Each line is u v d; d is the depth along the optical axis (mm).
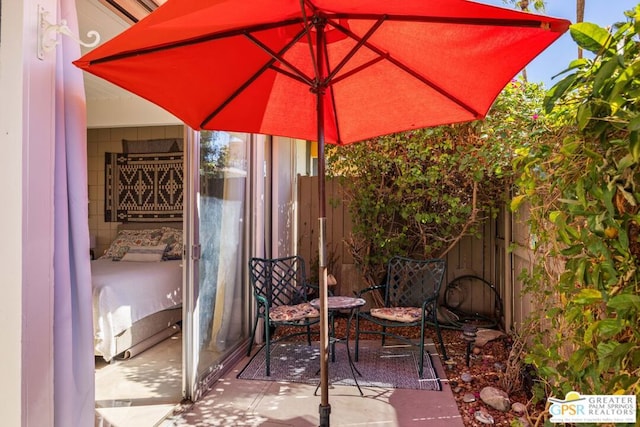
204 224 2883
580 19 3418
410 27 1427
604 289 1109
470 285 4543
